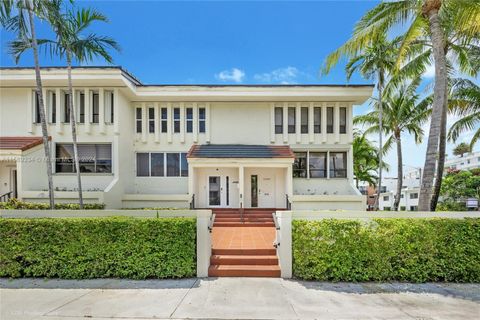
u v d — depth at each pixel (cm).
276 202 1669
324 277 689
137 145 1697
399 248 693
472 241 692
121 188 1535
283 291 624
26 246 710
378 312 522
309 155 1716
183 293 609
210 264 774
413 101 1731
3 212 762
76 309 533
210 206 1659
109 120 1535
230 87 1622
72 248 707
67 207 1268
